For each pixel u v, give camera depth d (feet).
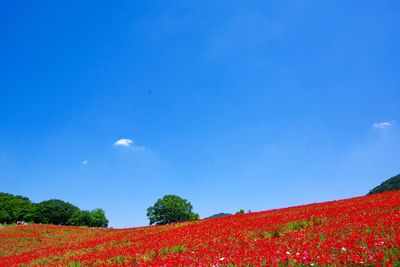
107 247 76.13
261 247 40.93
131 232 110.52
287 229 53.47
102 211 309.01
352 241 35.47
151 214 229.66
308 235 44.39
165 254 50.90
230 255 38.45
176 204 232.32
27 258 76.74
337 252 33.12
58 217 321.11
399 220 43.52
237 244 47.50
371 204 67.10
